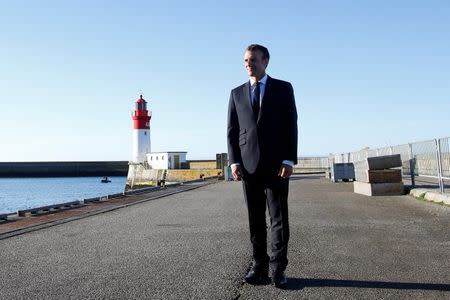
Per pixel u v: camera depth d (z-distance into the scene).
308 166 49.31
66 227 8.02
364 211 9.41
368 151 22.52
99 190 68.19
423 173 13.01
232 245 5.84
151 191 19.97
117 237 6.71
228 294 3.68
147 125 69.81
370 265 4.58
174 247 5.77
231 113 4.31
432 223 7.48
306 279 4.11
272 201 4.09
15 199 51.88
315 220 8.10
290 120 4.12
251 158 4.10
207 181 31.42
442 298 3.48
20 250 5.80
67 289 3.92
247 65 4.13
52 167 123.00
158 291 3.80
